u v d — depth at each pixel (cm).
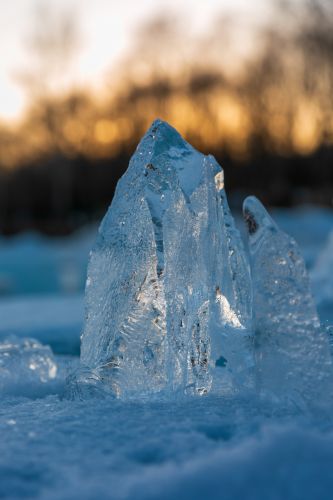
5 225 1670
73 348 198
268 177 1725
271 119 1719
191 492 108
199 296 137
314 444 112
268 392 127
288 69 1622
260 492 108
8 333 221
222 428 121
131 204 140
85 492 108
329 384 125
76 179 1898
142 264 138
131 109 1870
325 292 236
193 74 1789
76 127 1862
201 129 1831
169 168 139
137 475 110
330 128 1595
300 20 1509
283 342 127
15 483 110
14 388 152
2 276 820
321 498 107
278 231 127
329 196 1485
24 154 1889
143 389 137
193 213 137
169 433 120
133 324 137
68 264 905
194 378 136
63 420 125
